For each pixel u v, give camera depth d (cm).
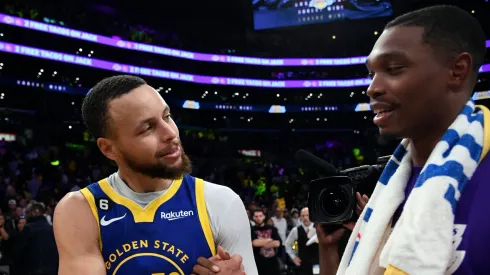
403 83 86
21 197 962
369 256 90
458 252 78
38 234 483
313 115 2944
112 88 130
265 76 2841
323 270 123
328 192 119
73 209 133
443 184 79
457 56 85
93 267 127
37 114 1869
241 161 2198
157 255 131
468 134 84
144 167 130
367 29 2694
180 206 138
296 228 578
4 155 1329
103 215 133
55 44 2044
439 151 84
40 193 865
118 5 2438
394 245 80
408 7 2238
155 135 129
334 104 2900
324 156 2544
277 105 2870
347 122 2927
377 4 2334
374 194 104
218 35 2798
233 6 2564
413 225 79
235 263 127
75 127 1934
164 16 2606
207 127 2744
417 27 86
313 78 2802
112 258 131
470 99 89
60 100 2119
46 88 2047
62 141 1762
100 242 132
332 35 2817
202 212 138
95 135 135
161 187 139
